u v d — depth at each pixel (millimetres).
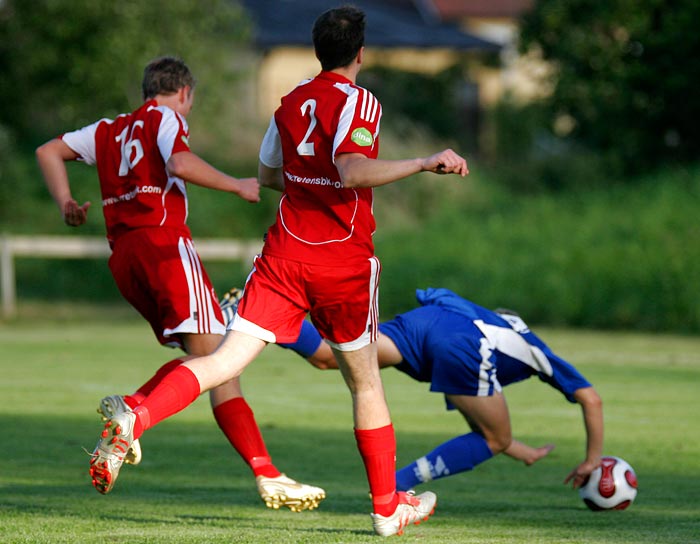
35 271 83000
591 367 45031
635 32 74875
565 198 80688
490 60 121312
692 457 26172
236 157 93500
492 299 65875
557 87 80438
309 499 17078
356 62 15305
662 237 67625
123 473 23594
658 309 61594
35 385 38906
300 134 14859
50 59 90062
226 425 17516
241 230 88312
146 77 19766
